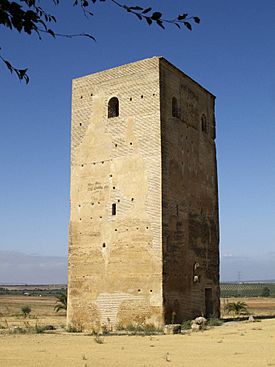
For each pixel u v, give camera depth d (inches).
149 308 1198.9
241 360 700.7
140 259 1235.2
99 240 1311.5
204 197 1450.5
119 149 1333.7
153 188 1255.5
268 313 2247.8
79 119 1425.9
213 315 1405.0
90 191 1358.3
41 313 2620.6
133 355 762.8
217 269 1471.5
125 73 1370.6
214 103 1603.1
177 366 650.8
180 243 1293.1
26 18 253.1
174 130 1343.5
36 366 657.0
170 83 1360.7
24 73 261.7
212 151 1537.9
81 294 1309.1
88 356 754.2
